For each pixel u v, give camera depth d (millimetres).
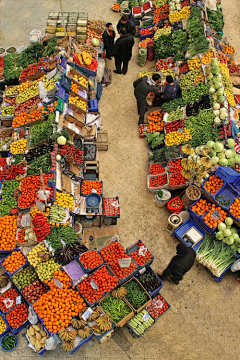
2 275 8961
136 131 12688
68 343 7691
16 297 8453
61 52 11562
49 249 8602
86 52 13039
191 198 9969
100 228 10305
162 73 12820
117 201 10109
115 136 12539
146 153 12109
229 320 8797
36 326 8047
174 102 12102
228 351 8344
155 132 11930
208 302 9062
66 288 8172
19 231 9117
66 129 10734
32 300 8273
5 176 10133
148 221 10531
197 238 9508
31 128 11141
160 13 15617
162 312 8398
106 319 7863
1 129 12242
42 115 11031
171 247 10031
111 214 9898
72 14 14641
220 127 11000
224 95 11523
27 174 9867
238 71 13586
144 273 8812
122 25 12898
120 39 12586
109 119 13023
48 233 8820
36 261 8570
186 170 10086
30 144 10633
